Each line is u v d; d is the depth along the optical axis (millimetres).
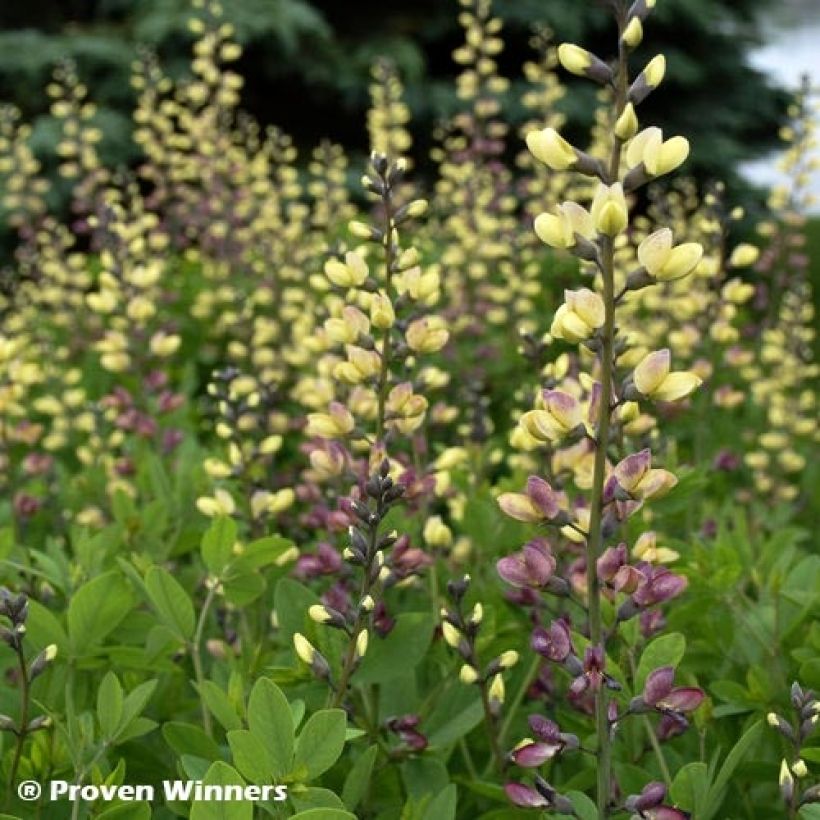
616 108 1571
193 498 3031
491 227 5418
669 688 1548
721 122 13328
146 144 6699
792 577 2424
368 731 2037
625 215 1477
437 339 2293
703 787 1707
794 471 4883
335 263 2375
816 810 1674
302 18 11898
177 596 2078
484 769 2256
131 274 3891
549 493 1583
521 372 5266
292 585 2076
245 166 6434
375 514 1815
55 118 11164
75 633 2049
